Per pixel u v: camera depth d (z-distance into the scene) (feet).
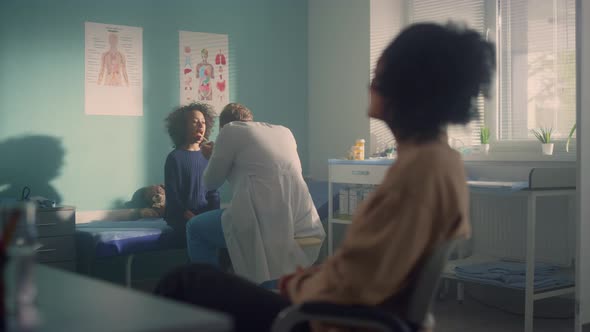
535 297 10.11
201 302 4.61
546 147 12.78
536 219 12.77
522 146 13.64
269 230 10.68
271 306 4.49
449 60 3.91
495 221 13.50
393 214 3.68
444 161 3.80
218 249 12.16
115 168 14.08
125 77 14.17
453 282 13.84
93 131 13.82
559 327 10.89
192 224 11.37
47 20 13.30
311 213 11.28
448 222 3.79
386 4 15.49
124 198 14.19
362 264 3.70
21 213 3.15
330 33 16.30
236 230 10.69
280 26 16.46
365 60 15.42
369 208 3.78
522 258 13.01
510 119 13.89
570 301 12.14
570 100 12.83
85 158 13.74
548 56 13.17
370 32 15.28
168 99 14.74
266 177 10.82
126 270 12.25
